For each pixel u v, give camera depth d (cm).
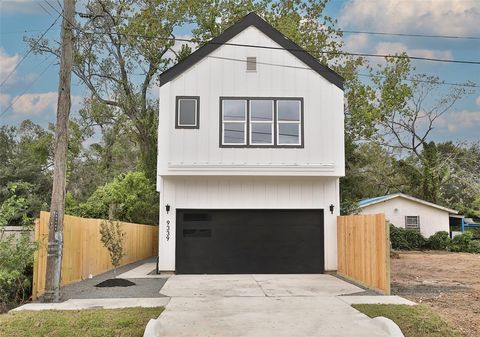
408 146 3928
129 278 1584
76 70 3269
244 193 1706
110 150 4603
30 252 1130
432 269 1911
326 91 1722
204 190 1702
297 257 1703
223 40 1722
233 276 1627
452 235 3388
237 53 1723
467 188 3991
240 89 1709
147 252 2720
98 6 3017
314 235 1714
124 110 3397
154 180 3144
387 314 951
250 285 1402
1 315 960
